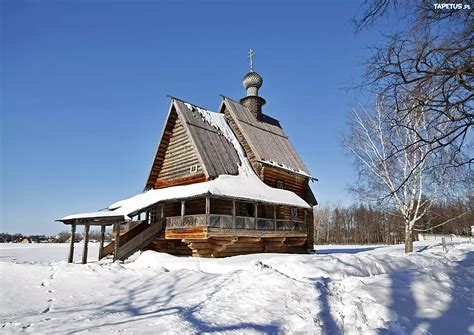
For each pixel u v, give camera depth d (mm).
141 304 7711
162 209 19281
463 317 5723
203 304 6805
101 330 5625
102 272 11836
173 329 5316
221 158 21016
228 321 5633
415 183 21781
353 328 5340
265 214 21891
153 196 19562
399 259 12461
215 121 24125
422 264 12359
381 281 7430
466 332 5164
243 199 17906
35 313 7625
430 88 7117
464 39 6598
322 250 32344
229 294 7270
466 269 9516
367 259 11812
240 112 26438
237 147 23500
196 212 20344
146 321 5961
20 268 12250
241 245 19844
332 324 5547
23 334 5672
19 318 6844
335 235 86125
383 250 28750
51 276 11484
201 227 16609
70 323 6230
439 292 6855
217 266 12898
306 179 26969
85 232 17422
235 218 17844
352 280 7500
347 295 6637
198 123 22156
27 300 8945
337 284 7516
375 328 5199
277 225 20531
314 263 10695
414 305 6152
